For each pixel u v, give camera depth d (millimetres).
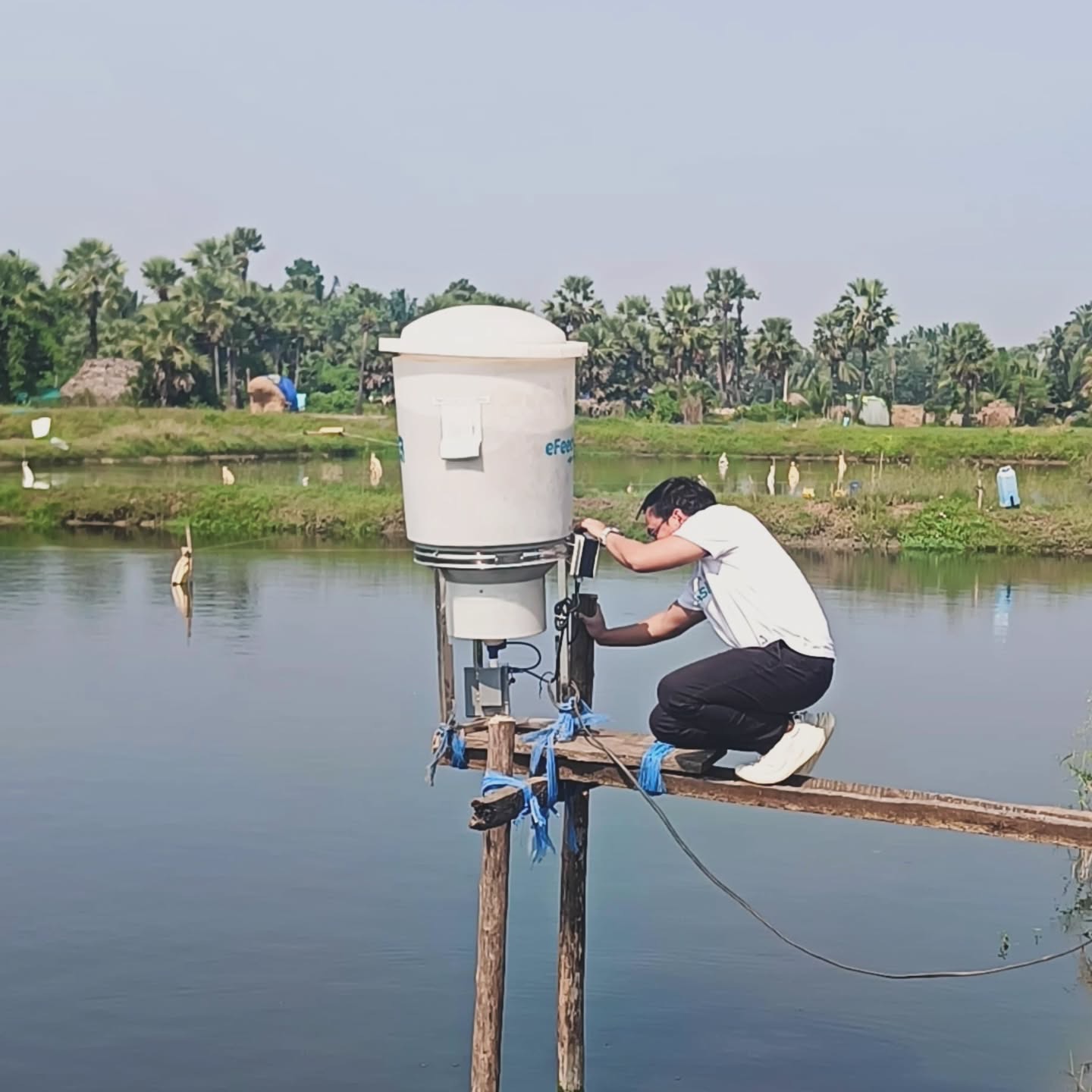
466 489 6410
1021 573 26875
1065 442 54250
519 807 6395
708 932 9820
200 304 84188
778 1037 8359
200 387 82562
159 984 8930
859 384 103250
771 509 32781
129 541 30688
